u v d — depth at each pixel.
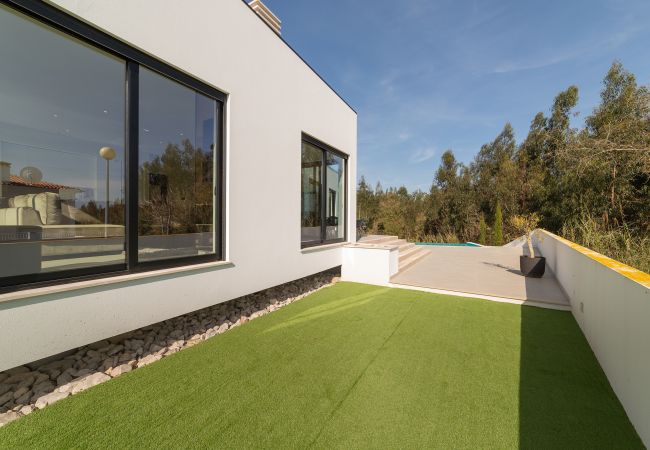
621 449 1.79
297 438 1.84
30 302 2.08
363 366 2.78
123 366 2.66
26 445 1.73
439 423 2.00
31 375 2.40
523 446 1.80
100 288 2.47
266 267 4.38
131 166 2.83
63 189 3.17
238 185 3.85
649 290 1.81
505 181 18.42
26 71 3.27
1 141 3.29
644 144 8.35
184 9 3.14
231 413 2.07
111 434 1.84
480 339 3.44
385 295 5.36
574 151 10.01
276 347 3.17
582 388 2.45
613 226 8.78
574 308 4.27
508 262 9.09
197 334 3.48
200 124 3.65
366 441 1.83
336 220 6.94
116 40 2.62
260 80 4.20
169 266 3.10
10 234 2.43
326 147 6.30
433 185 23.16
